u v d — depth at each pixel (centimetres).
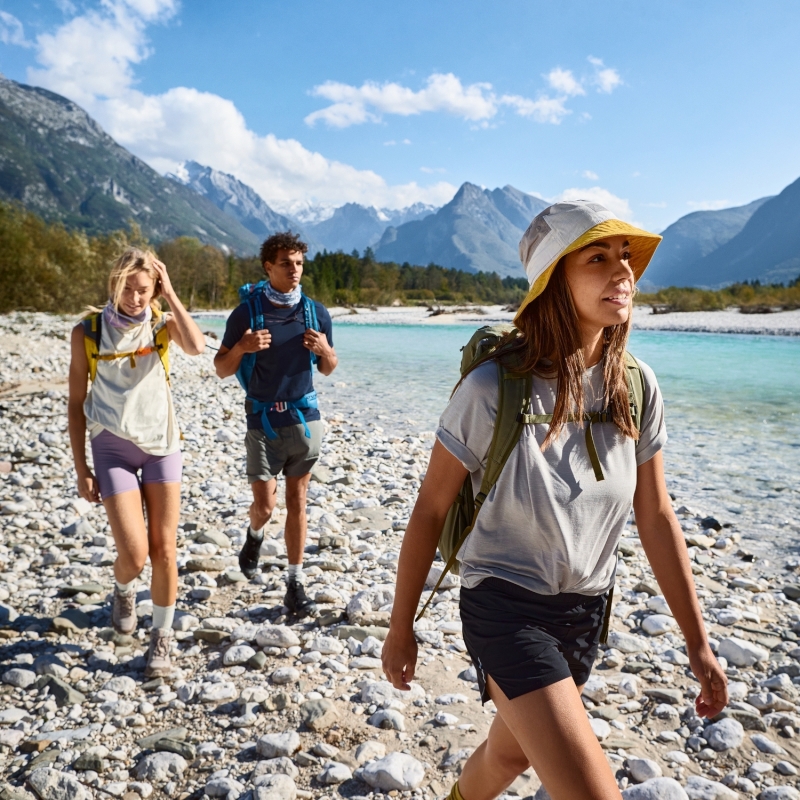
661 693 335
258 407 421
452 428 182
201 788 274
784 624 428
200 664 374
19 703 338
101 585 478
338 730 307
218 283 9844
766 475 830
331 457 880
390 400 1477
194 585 475
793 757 290
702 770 282
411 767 276
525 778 271
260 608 436
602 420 182
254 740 303
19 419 1084
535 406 177
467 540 187
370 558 532
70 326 2862
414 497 711
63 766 286
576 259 174
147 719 324
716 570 520
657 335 3944
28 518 616
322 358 420
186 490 721
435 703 328
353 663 367
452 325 6078
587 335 181
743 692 340
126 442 364
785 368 2153
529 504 176
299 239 413
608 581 193
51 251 4522
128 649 390
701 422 1205
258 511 448
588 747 156
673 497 735
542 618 181
